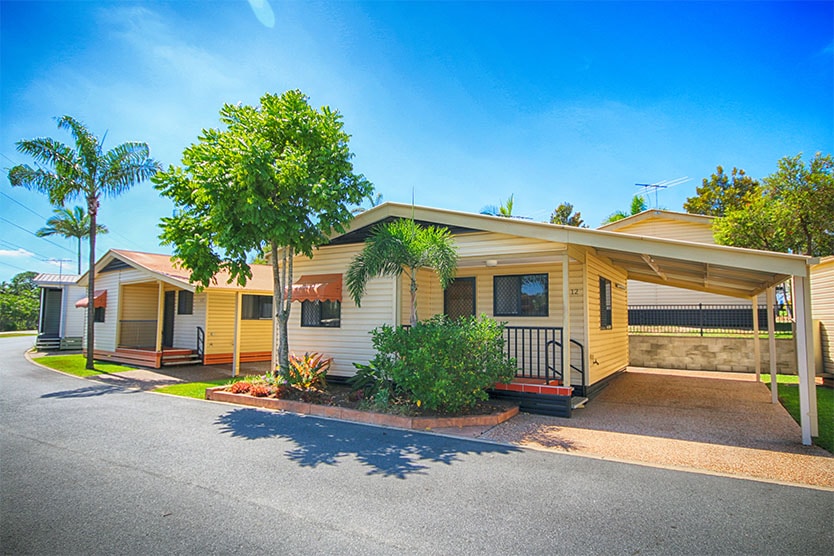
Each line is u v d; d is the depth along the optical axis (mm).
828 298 12016
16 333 48969
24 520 3895
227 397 9500
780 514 3988
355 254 11094
